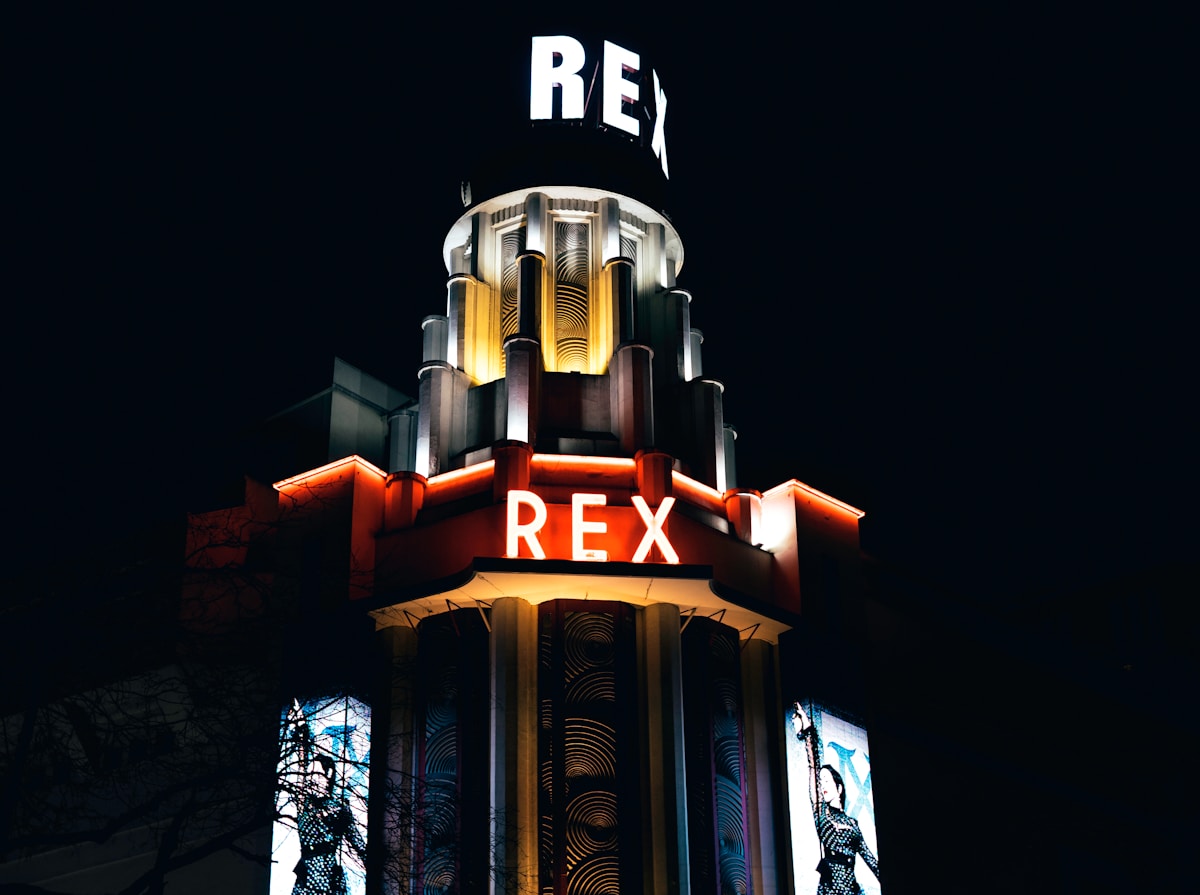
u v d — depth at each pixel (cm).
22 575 2897
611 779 3869
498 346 4659
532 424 4281
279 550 4306
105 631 2850
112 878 4294
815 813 4103
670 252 5034
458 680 3956
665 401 4634
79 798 4022
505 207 4822
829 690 4300
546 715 3897
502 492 4112
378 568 4178
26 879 4459
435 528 4172
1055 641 5644
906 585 5216
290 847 3834
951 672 5194
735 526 4444
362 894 3725
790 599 4378
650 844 3800
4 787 2467
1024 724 5338
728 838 3959
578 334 4609
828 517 4609
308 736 2955
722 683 4138
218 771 2694
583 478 4212
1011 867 4981
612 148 4875
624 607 4053
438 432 4438
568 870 3753
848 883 4094
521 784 3800
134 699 3697
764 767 4125
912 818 4747
